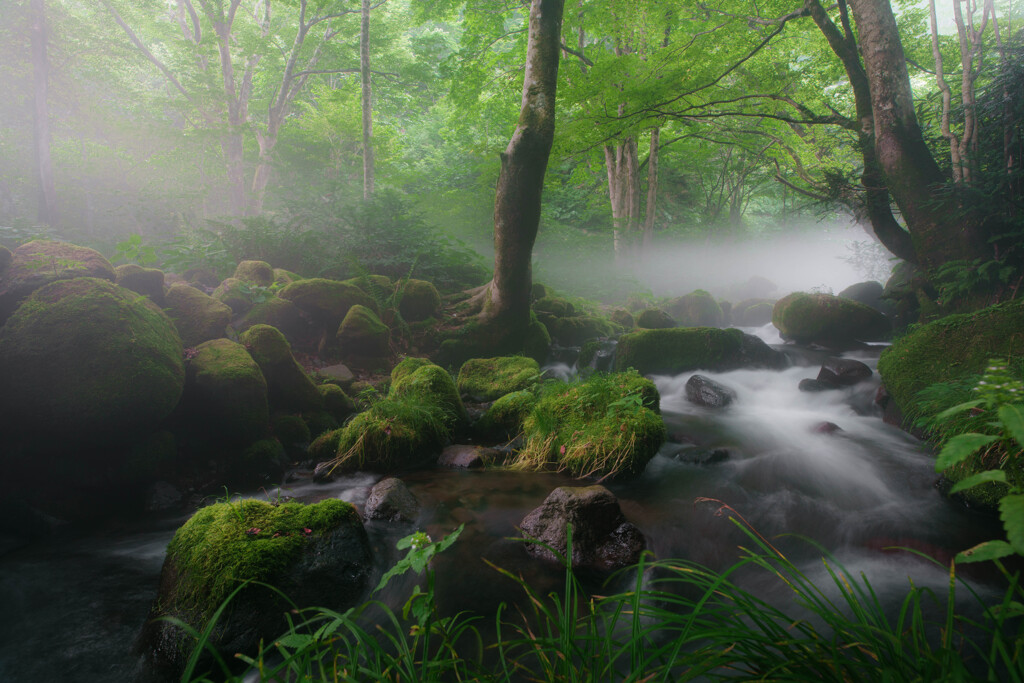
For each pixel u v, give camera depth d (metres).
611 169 20.78
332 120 21.53
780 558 1.95
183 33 21.23
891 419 6.72
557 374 10.06
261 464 5.35
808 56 17.78
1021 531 1.03
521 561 3.64
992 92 8.74
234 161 19.73
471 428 6.71
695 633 1.76
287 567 2.98
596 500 3.79
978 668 2.45
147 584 3.45
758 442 6.25
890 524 4.16
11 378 4.34
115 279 5.64
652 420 5.61
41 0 14.59
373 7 16.88
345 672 1.92
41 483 4.43
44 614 3.12
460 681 1.95
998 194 8.38
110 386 4.48
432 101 22.70
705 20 14.42
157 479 4.85
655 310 13.57
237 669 2.65
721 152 25.59
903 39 15.02
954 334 6.16
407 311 9.93
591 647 2.00
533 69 8.88
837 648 1.72
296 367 6.54
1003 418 1.21
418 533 1.94
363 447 5.45
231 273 8.95
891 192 9.81
